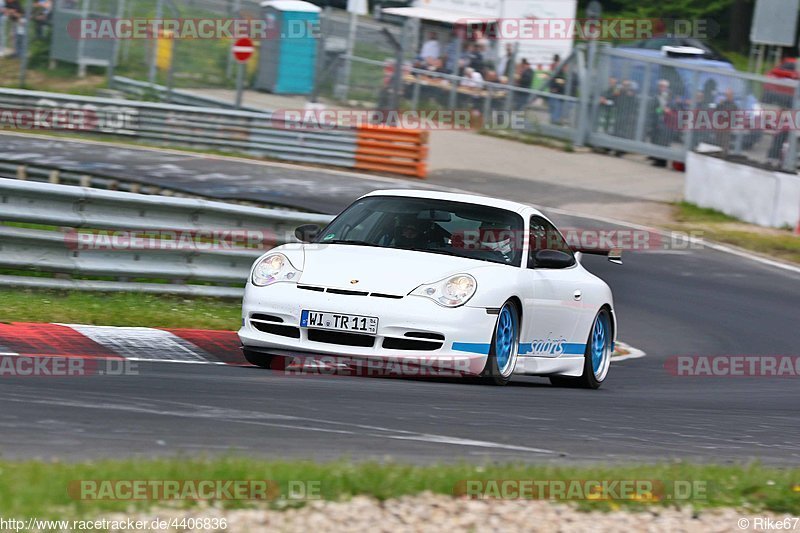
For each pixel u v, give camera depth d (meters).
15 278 35.12
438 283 26.98
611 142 96.06
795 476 19.14
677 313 49.97
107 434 18.33
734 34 160.88
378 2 118.00
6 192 34.97
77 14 109.62
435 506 15.59
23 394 21.08
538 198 79.00
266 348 27.14
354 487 15.84
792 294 56.25
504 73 101.12
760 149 77.75
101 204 37.00
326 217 43.28
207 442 18.45
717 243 67.06
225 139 87.25
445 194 31.31
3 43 113.50
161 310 35.62
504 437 21.50
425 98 101.88
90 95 107.06
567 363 31.55
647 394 32.50
